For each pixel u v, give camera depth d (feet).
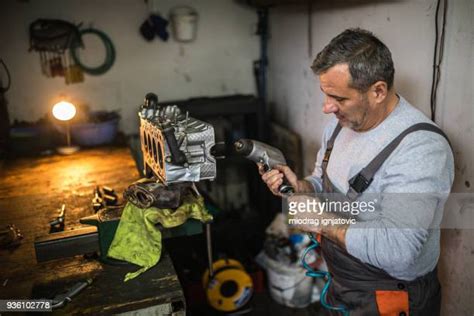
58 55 9.36
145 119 4.96
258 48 10.67
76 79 9.58
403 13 5.72
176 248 8.96
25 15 9.00
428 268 4.49
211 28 10.20
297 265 8.21
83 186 7.01
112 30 9.56
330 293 5.22
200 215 4.95
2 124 9.20
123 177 7.39
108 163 8.21
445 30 5.02
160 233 4.77
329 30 7.66
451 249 5.47
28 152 9.00
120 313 3.99
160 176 4.69
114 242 4.73
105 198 6.26
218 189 10.84
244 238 10.09
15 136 8.84
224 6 10.16
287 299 8.32
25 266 4.75
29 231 5.55
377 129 4.30
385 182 4.14
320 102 8.36
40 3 9.02
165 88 10.27
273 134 10.51
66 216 5.90
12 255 4.98
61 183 7.19
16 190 6.93
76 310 4.02
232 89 10.77
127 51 9.78
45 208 6.20
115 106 10.02
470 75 4.76
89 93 9.77
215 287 7.85
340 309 4.94
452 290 5.57
